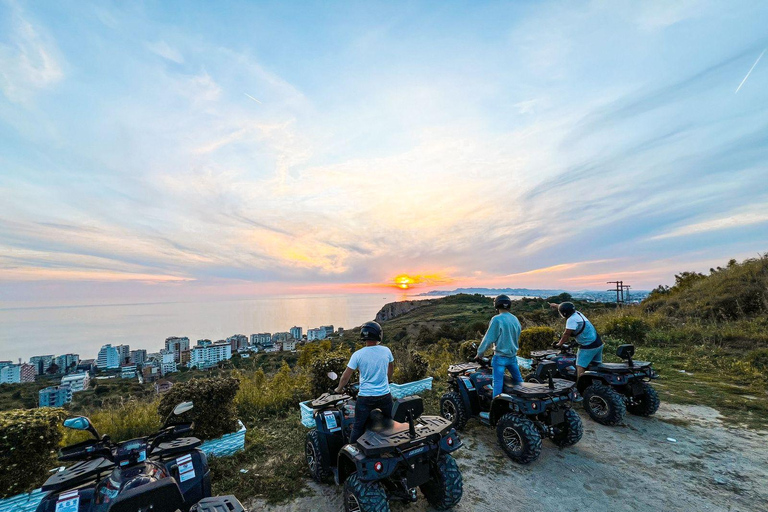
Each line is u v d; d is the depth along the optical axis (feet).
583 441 17.11
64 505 9.42
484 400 18.79
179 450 11.71
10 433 12.25
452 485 11.37
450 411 19.79
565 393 15.78
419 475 10.78
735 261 56.39
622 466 14.67
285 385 26.94
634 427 18.52
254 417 22.04
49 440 13.12
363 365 12.40
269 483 14.17
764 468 14.08
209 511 8.21
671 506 11.92
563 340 20.49
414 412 11.00
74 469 10.16
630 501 12.26
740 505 11.84
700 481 13.38
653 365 30.58
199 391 16.60
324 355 23.47
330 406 14.87
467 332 89.86
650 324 44.70
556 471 14.48
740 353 31.53
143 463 10.62
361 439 10.72
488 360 19.40
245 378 27.58
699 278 64.59
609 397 18.48
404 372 28.12
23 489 12.57
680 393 23.36
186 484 11.45
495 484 13.64
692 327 40.01
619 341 38.63
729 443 16.33
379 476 10.06
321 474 13.91
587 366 20.12
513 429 15.30
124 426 19.42
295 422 21.08
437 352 39.70
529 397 15.14
